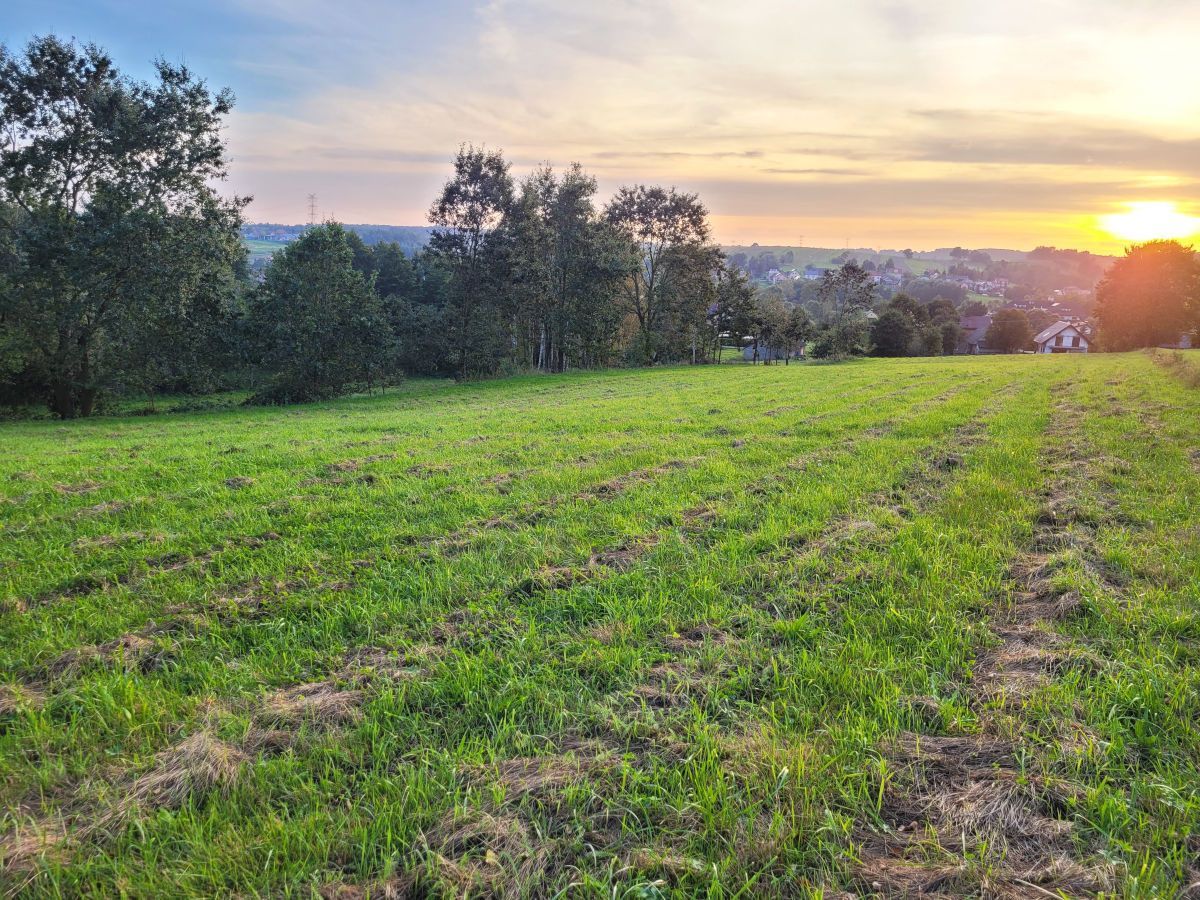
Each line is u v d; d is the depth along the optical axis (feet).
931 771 10.31
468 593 17.56
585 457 37.73
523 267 145.18
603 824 9.45
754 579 18.19
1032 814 9.30
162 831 9.25
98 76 92.22
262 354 106.42
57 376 95.81
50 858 8.69
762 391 84.89
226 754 10.61
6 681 13.62
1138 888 8.00
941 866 8.44
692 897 8.24
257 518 25.23
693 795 9.82
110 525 24.91
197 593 17.88
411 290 244.01
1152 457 32.50
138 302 93.25
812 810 9.42
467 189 142.41
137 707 12.17
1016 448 36.42
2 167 88.58
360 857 8.80
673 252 194.29
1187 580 16.88
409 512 25.96
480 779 10.27
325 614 16.44
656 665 13.82
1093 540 20.44
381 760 10.77
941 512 23.98
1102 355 179.11
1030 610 15.88
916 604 16.07
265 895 8.25
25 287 88.58
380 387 119.96
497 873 8.43
